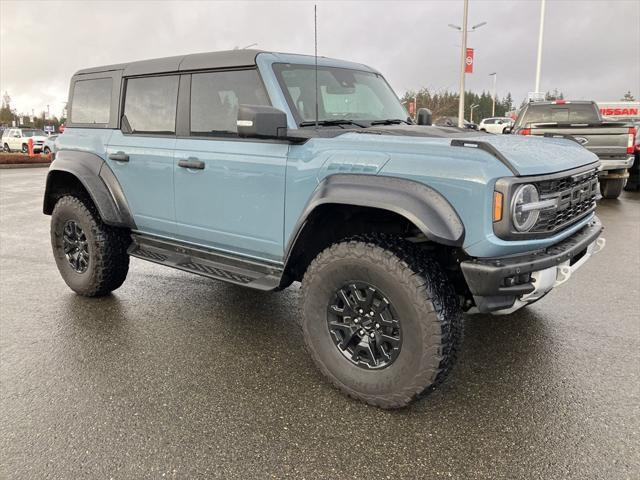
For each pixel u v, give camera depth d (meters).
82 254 4.70
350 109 3.82
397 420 2.81
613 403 2.95
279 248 3.36
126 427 2.75
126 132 4.32
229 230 3.62
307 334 3.12
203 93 3.76
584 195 3.27
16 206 10.70
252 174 3.38
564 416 2.82
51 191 4.90
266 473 2.40
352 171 2.91
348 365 2.98
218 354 3.62
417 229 3.01
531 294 2.79
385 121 3.89
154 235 4.30
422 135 3.15
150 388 3.15
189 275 5.55
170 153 3.90
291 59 3.63
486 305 2.66
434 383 2.71
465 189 2.58
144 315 4.36
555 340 3.80
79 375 3.32
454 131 3.52
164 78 4.03
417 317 2.64
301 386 3.18
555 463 2.44
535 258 2.72
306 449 2.57
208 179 3.66
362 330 2.92
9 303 4.66
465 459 2.48
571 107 11.02
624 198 10.98
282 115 2.99
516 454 2.51
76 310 4.48
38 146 31.64
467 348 3.69
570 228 3.12
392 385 2.79
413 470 2.41
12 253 6.62
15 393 3.09
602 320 4.17
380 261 2.71
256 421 2.80
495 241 2.58
